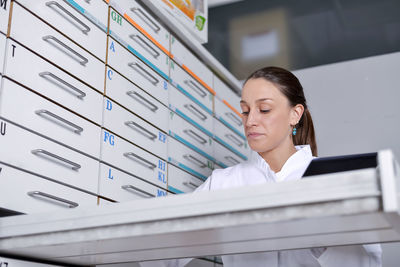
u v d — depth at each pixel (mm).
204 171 2695
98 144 1840
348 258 1370
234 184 1812
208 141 2783
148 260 1515
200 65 2803
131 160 2035
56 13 1708
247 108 1709
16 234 1160
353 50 3527
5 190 1415
